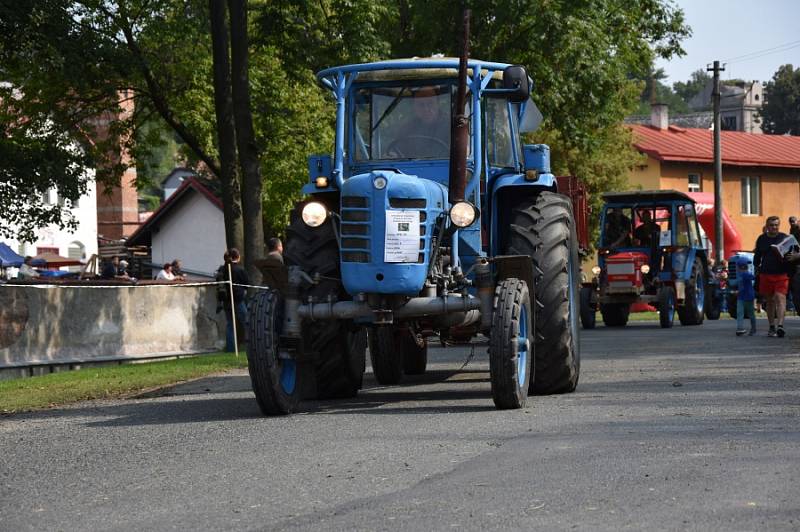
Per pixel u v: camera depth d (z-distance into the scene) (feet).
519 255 62.23
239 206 150.20
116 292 133.18
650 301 172.96
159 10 174.50
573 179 115.24
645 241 181.16
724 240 306.55
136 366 112.88
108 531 34.35
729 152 383.24
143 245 395.34
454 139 64.13
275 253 143.84
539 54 206.59
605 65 207.72
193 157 225.76
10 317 121.49
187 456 48.29
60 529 34.94
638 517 33.37
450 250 63.16
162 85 186.09
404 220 59.06
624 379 79.46
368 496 37.99
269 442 51.31
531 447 46.83
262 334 60.44
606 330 167.94
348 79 69.05
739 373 82.17
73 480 43.70
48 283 127.24
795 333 140.26
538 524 32.99
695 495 36.14
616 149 296.30
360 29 161.27
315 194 68.23
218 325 146.61
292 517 35.22
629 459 43.14
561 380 68.03
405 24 214.90
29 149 172.55
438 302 60.39
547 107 208.64
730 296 204.74
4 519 36.83
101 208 526.98
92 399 81.82
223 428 57.26
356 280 59.36
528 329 62.80
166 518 35.86
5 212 175.22
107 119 204.64
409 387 78.79
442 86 68.18
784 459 42.27
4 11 144.05
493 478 40.24
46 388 89.81
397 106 68.59
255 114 213.25
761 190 392.06
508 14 196.75
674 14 229.04
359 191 59.47
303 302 62.18
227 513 36.22
